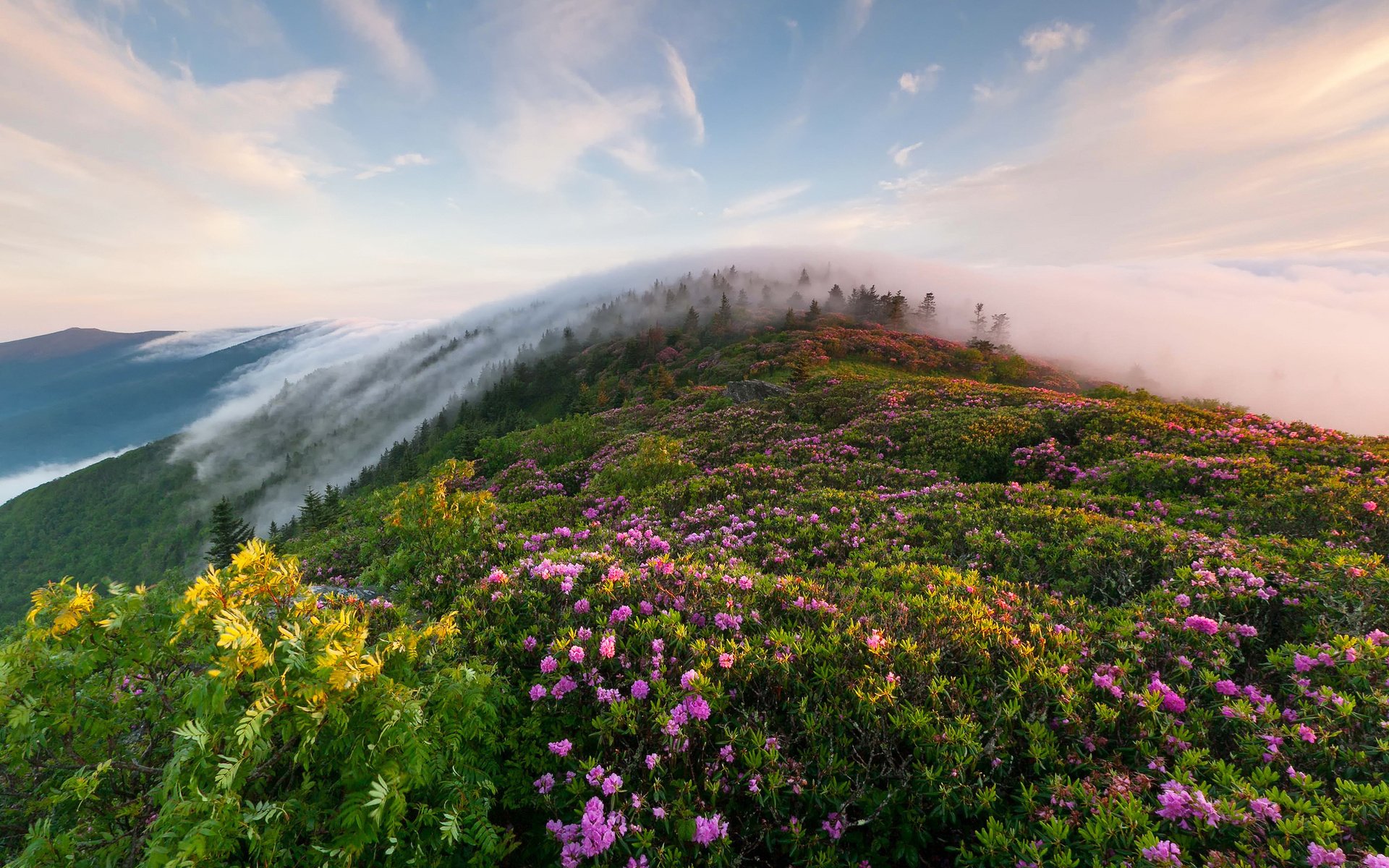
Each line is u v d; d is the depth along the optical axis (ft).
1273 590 20.59
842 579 26.73
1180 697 15.56
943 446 57.36
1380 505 30.63
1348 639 15.99
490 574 23.76
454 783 12.13
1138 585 24.18
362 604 19.38
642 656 16.61
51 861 10.48
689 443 74.74
